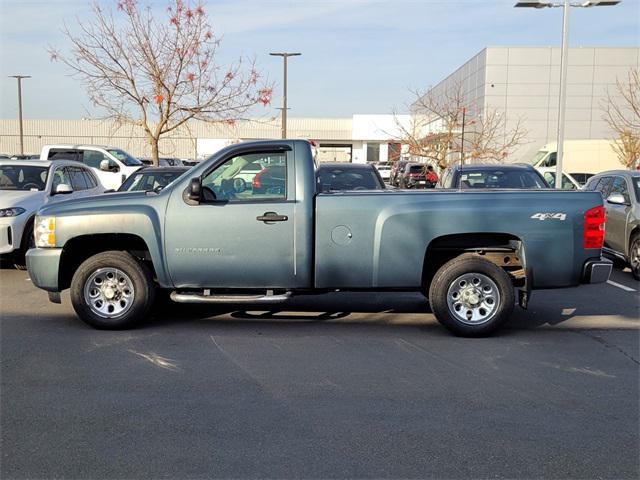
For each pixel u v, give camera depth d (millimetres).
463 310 6953
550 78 42281
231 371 5766
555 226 6805
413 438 4355
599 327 7520
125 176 19844
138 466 3941
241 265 6980
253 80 17141
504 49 42219
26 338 6840
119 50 16391
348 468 3920
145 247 7477
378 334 7102
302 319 7812
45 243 7215
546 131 42594
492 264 6883
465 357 6238
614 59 41875
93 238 7277
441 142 25391
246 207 6934
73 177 12828
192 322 7621
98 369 5801
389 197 6918
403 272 6902
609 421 4680
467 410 4867
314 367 5895
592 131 42500
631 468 3945
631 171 11812
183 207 7000
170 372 5730
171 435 4391
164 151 44906
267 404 4965
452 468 3932
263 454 4105
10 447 4203
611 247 11703
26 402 4988
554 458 4074
